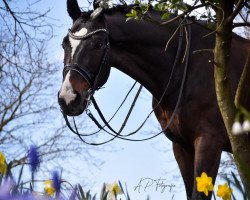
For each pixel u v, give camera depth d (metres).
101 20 9.59
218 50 7.76
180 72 9.53
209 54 9.60
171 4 7.91
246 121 3.90
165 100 9.54
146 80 9.67
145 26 9.60
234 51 9.82
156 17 9.71
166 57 9.60
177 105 9.35
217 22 7.85
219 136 9.23
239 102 7.78
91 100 9.41
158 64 9.59
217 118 9.28
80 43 9.47
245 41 10.09
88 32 9.51
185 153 9.78
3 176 6.03
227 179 5.23
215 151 9.16
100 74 9.47
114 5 9.85
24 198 5.46
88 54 9.42
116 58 9.62
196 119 9.32
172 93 9.49
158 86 9.64
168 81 9.56
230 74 9.61
